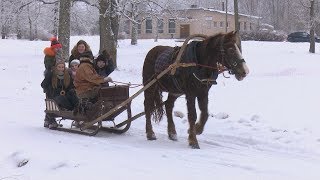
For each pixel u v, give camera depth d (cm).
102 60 1091
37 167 757
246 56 3272
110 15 2408
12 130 1039
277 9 8162
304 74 2284
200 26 5794
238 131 1017
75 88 1042
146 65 1013
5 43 4228
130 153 843
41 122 1166
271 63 2830
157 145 920
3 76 2214
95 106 991
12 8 3053
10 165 784
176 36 5931
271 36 5556
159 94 994
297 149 872
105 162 773
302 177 698
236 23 2964
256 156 829
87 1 2744
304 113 1216
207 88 902
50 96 1077
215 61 873
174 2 2775
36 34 4788
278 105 1348
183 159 805
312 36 3681
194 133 898
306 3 4062
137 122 1168
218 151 866
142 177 696
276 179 688
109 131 1052
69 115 1028
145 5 2689
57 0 2911
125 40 4891
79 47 1080
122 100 1010
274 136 962
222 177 697
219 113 1188
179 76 909
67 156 806
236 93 1605
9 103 1455
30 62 2859
